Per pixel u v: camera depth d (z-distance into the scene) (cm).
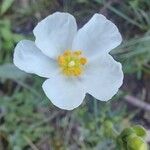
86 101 8
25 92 8
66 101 6
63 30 6
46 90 6
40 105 8
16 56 6
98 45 6
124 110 8
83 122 8
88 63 6
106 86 6
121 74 6
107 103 8
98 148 8
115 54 8
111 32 6
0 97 8
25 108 8
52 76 6
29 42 6
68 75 6
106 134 7
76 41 6
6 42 8
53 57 6
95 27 6
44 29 6
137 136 6
